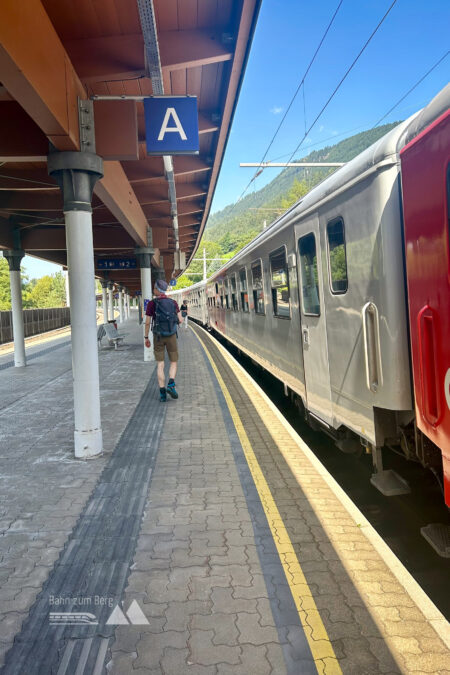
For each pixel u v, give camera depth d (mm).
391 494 3418
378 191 3221
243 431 5918
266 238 7293
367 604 2523
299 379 5668
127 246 13703
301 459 4863
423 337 2736
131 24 4836
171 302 7680
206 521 3523
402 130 3150
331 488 4102
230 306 13305
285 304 6266
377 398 3393
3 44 3049
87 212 4934
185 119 5090
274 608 2516
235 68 5949
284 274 6262
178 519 3566
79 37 4867
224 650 2221
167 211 13906
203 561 2982
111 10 4555
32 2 3645
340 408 4230
